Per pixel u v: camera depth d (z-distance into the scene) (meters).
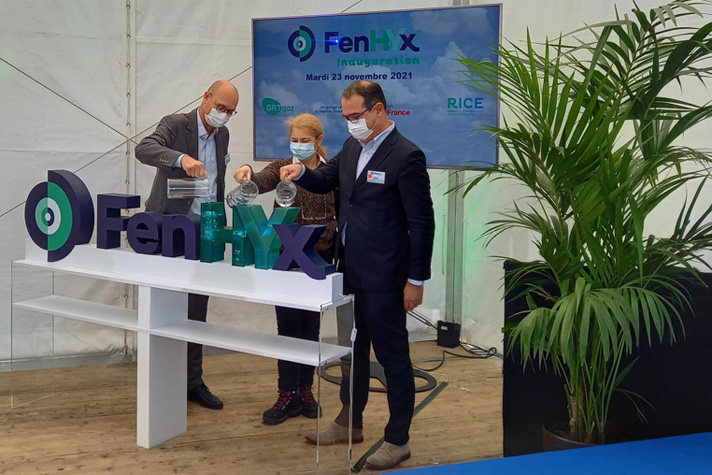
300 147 3.19
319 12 4.43
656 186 2.51
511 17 4.26
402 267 2.88
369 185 2.85
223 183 3.69
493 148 3.72
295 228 2.85
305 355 2.76
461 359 4.50
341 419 2.81
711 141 3.11
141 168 4.29
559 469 2.36
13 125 4.06
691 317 2.71
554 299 2.64
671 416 2.76
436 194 4.76
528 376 2.90
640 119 2.51
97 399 3.69
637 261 2.50
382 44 3.86
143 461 2.97
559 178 2.47
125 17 4.17
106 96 4.20
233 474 2.87
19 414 3.47
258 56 4.07
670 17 2.21
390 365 2.93
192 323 3.22
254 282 2.86
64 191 3.30
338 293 2.76
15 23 4.01
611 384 2.62
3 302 4.12
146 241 3.21
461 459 3.02
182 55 4.29
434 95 3.80
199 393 3.62
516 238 4.29
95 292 4.26
